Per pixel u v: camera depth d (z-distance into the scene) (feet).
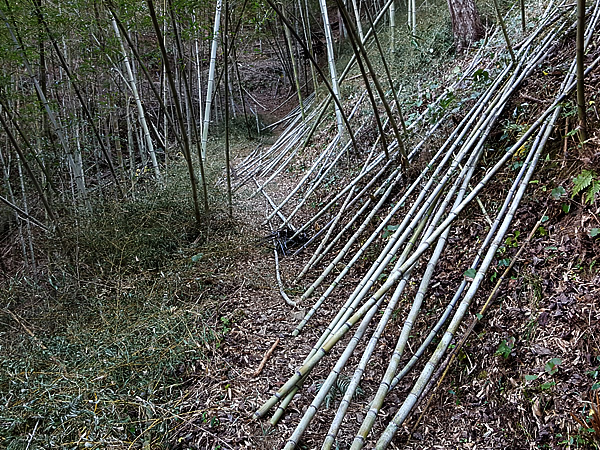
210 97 15.94
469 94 11.07
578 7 6.34
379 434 6.14
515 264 7.06
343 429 6.27
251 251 12.58
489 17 16.22
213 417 6.50
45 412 6.41
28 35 12.19
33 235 15.94
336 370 6.08
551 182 7.61
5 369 7.43
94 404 6.51
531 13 12.75
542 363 5.66
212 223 13.29
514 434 5.39
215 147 24.38
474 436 5.67
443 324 7.08
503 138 9.27
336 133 18.88
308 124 23.66
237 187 18.62
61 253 11.45
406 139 11.76
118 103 20.36
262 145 27.68
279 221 15.35
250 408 6.68
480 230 8.18
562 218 7.05
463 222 8.65
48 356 7.77
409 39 18.35
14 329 9.36
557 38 10.16
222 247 12.07
